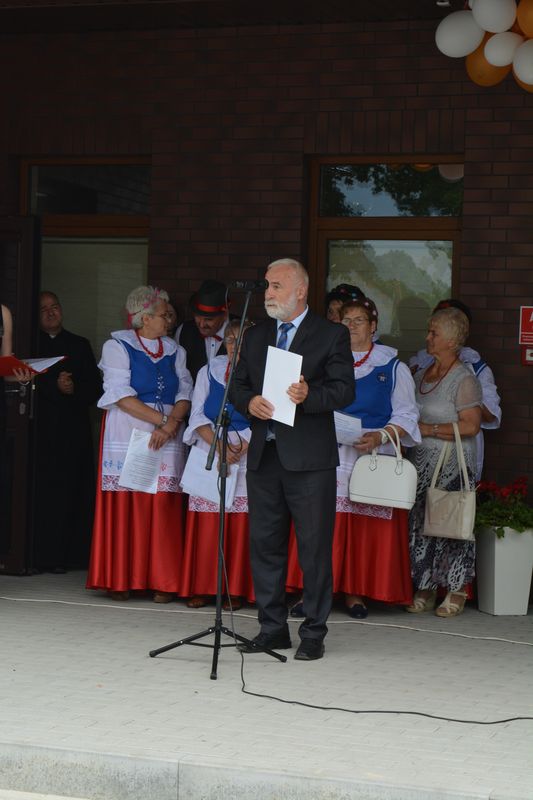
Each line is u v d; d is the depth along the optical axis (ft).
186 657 22.58
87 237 33.50
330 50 30.96
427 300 31.37
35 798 16.88
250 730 18.13
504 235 29.99
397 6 29.40
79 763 16.90
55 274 33.68
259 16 30.55
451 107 30.27
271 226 31.37
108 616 26.04
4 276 30.32
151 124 32.14
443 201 31.14
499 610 27.58
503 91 29.96
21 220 30.14
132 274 33.30
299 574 26.78
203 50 31.78
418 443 26.55
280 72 31.27
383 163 31.53
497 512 27.73
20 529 30.48
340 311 27.14
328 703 19.72
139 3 28.94
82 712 18.84
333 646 23.90
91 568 27.68
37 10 30.48
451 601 27.48
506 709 19.61
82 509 32.19
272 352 21.71
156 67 32.09
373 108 30.73
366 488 25.72
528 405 29.84
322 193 31.96
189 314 31.78
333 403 22.12
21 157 33.42
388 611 27.81
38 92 32.81
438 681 21.34
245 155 31.53
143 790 16.66
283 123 31.27
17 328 30.22
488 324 30.07
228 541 27.09
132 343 27.78
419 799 15.74
